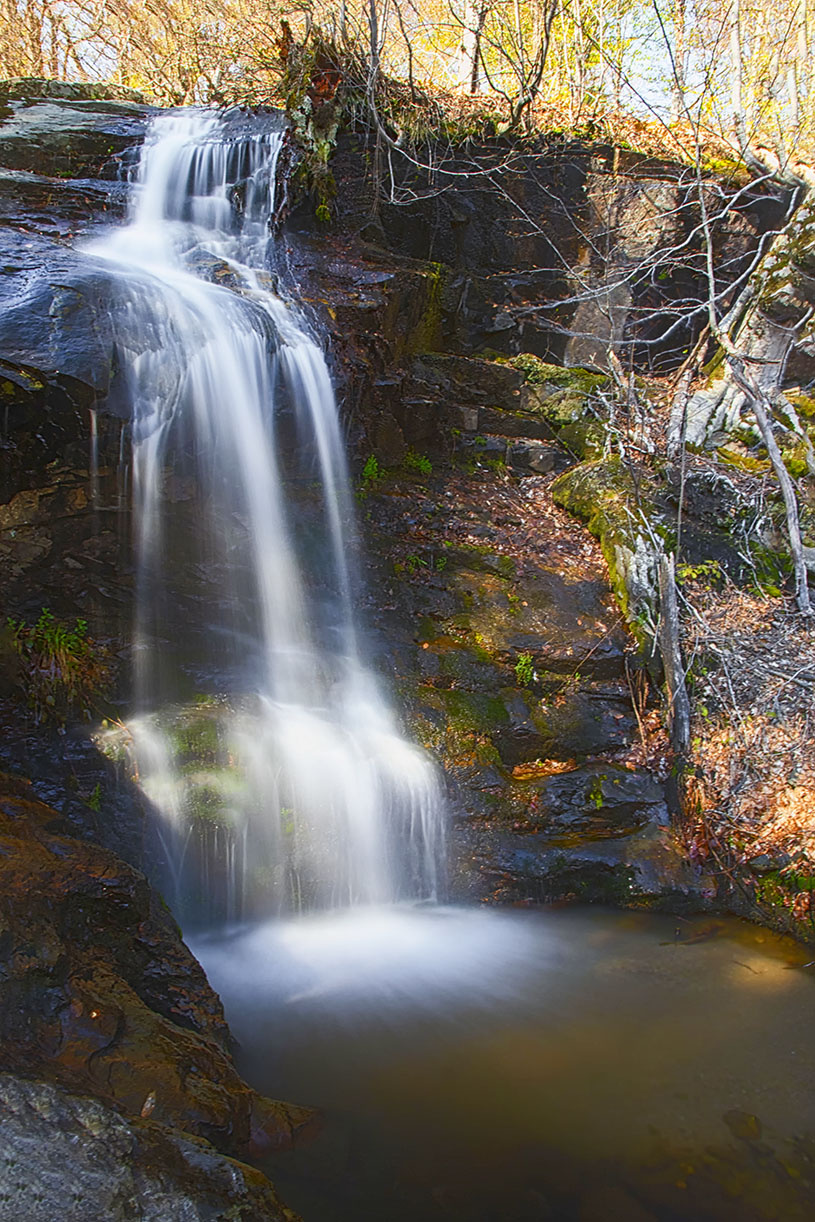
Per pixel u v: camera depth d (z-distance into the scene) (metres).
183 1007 4.52
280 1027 5.34
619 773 8.19
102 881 4.54
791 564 10.80
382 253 12.46
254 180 12.08
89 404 7.08
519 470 11.95
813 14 14.55
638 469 11.43
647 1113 4.82
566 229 14.20
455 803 7.55
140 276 8.73
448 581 9.48
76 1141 2.79
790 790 7.90
